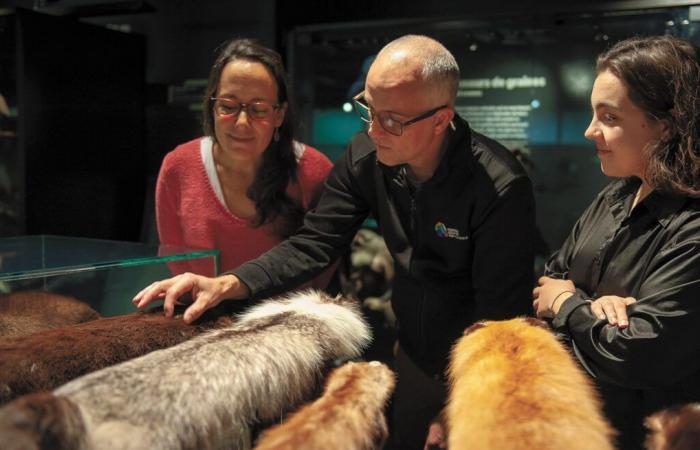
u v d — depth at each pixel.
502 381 1.00
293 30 2.84
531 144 2.57
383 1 2.68
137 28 3.17
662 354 1.24
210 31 3.00
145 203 3.25
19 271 1.22
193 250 1.53
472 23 2.58
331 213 1.87
